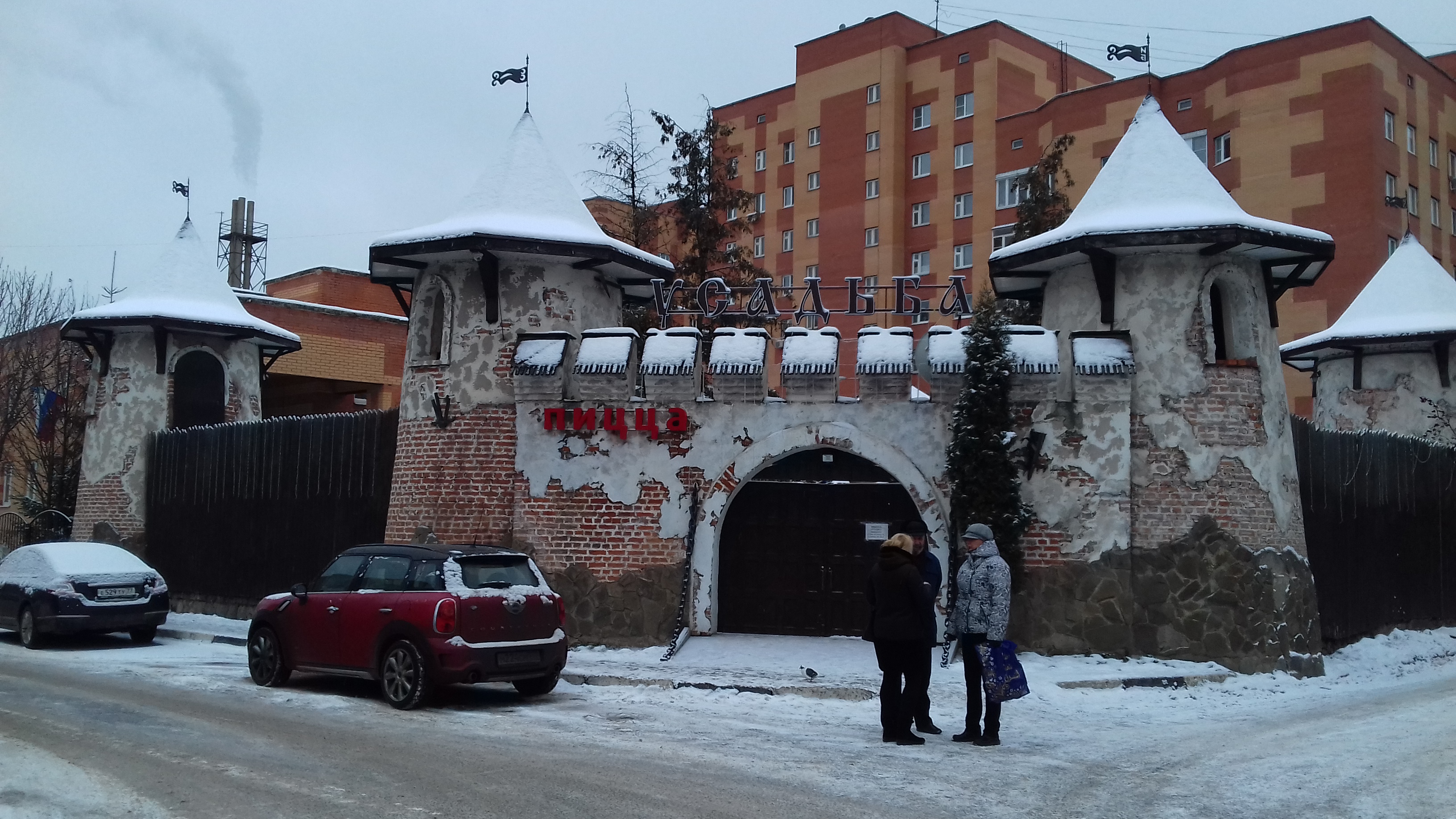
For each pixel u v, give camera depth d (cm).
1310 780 823
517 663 1148
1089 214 1484
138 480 2234
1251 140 3653
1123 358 1424
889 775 828
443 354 1634
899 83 4572
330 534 1862
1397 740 986
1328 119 3528
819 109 4775
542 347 1580
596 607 1535
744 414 1534
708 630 1520
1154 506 1422
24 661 1538
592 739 961
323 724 1025
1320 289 3506
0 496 3534
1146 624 1405
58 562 1755
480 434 1603
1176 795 775
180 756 866
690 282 2714
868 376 1493
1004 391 1441
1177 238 1385
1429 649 1770
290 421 1972
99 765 834
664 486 1543
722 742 953
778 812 711
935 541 1462
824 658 1409
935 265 4444
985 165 4328
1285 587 1423
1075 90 4612
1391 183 3531
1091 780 821
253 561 2011
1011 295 1691
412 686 1111
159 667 1473
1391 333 2170
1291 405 3622
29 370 3209
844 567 1539
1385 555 1844
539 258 1622
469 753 888
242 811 702
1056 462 1444
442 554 1177
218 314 2266
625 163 2838
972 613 970
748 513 1570
